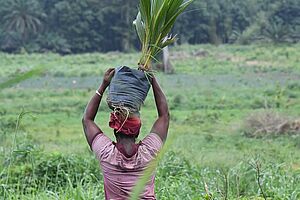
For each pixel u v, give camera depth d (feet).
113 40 203.72
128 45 197.36
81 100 98.22
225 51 184.14
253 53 177.17
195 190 22.77
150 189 10.44
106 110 80.94
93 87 121.49
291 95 100.37
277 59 167.22
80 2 199.62
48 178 26.53
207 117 79.51
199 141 57.88
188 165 30.19
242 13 207.41
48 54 183.52
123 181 10.46
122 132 10.48
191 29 203.41
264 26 201.16
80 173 28.02
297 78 134.62
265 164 29.91
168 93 107.65
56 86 123.75
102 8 197.88
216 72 148.25
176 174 28.71
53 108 89.81
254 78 136.05
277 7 206.28
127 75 10.45
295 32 199.93
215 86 120.26
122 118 10.41
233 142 58.39
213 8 200.44
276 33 197.06
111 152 10.55
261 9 208.13
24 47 194.70
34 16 196.34
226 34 207.00
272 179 24.86
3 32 197.26
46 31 201.05
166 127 11.11
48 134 63.36
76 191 19.51
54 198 20.20
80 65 164.35
